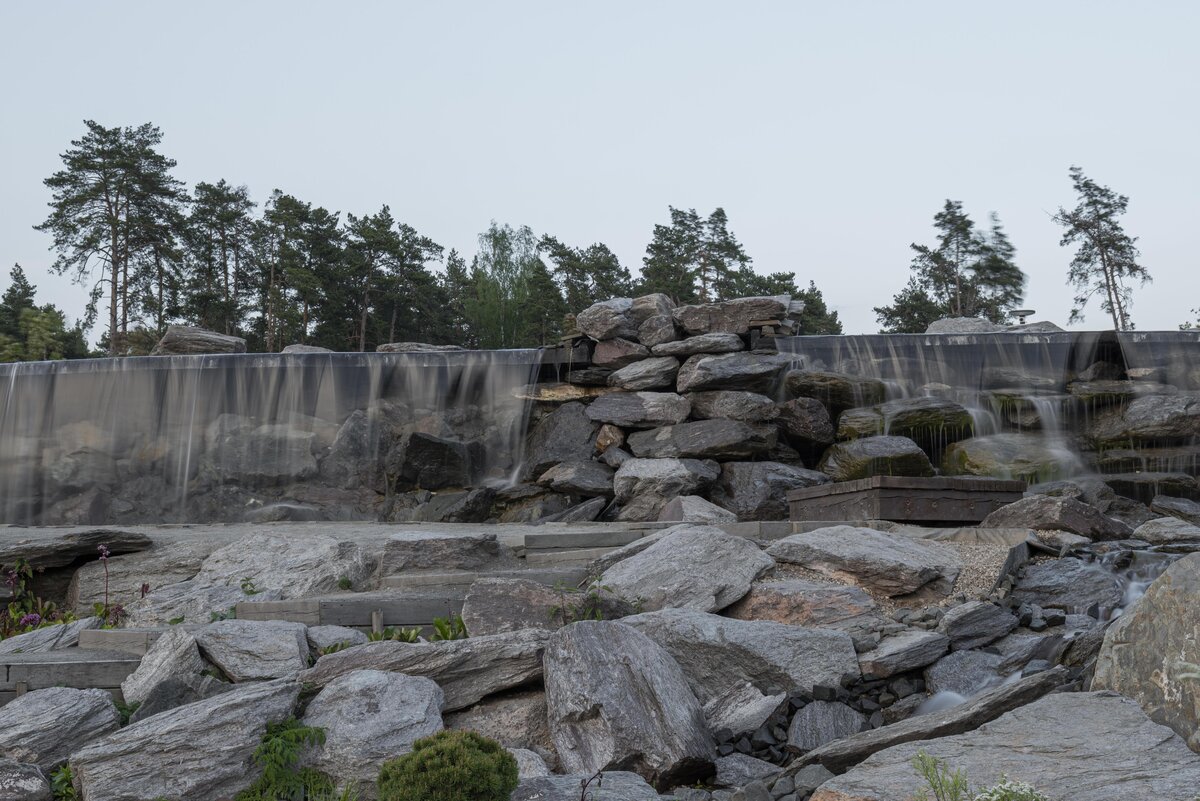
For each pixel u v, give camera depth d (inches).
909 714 341.1
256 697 309.1
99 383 892.0
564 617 389.4
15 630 497.7
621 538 552.7
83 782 289.6
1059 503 488.4
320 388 899.4
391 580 476.7
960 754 255.9
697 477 778.2
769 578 431.5
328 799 289.3
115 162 2304.4
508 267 3009.4
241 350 1093.1
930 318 2662.4
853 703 348.5
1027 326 1064.8
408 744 301.7
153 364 893.8
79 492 872.3
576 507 791.1
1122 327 2340.1
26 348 2541.8
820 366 886.4
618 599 403.2
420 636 414.6
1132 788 225.0
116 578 558.6
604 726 308.3
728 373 840.9
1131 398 869.8
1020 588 424.2
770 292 2795.3
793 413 836.0
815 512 580.4
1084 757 244.8
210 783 290.5
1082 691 293.6
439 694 329.1
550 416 887.7
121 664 365.4
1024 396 878.4
